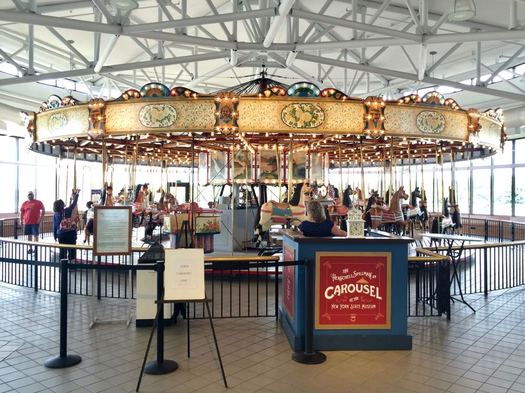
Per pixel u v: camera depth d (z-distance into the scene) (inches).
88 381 142.7
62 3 362.3
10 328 198.2
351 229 178.9
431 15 416.8
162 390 136.3
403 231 435.8
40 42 484.1
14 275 322.7
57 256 377.7
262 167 406.6
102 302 246.5
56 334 190.2
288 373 149.8
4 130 555.5
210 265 178.2
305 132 249.1
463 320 215.5
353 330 173.0
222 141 341.4
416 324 208.8
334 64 409.4
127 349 172.4
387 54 544.4
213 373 149.7
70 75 376.5
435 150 436.5
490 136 322.0
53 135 286.0
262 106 244.8
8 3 362.3
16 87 566.9
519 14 384.2
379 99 251.6
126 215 227.5
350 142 366.3
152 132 250.2
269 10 275.9
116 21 287.9
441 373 150.3
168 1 367.6
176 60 391.5
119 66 383.6
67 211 334.6
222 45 329.7
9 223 554.6
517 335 191.8
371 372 150.9
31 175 671.8
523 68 572.7
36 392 134.6
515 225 594.9
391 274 174.4
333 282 173.2
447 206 543.8
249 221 398.3
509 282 302.0
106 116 258.1
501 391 136.6
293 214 290.7
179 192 715.4
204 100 244.1
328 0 318.0
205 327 201.9
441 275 221.5
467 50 533.6
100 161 595.5
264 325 205.2
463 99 639.1
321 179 440.5
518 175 662.5
